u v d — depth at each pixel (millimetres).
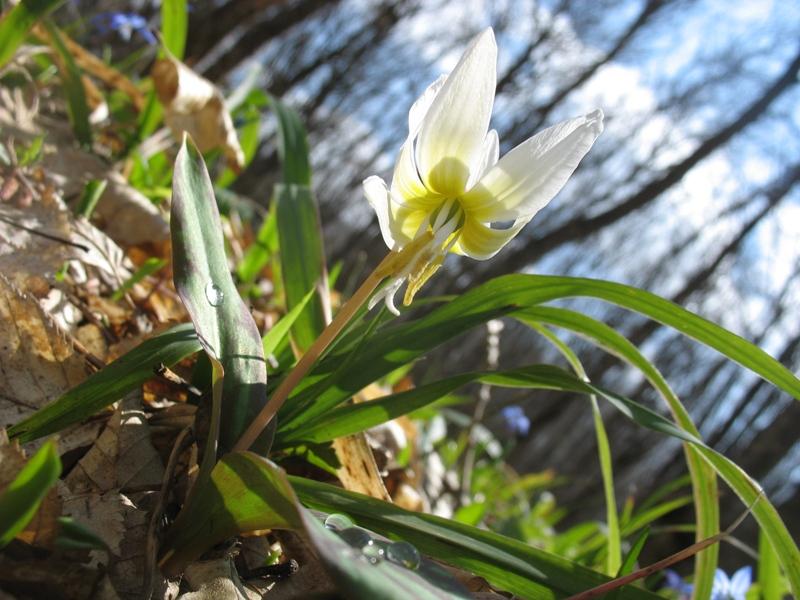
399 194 124
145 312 247
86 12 648
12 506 89
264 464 99
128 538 126
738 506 1395
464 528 136
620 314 2059
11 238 205
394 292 122
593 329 189
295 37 1496
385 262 122
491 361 404
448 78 118
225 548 132
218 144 331
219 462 113
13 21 246
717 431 2070
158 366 140
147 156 376
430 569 100
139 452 145
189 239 134
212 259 138
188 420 162
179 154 138
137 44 699
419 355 169
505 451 560
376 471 177
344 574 83
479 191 122
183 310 268
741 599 269
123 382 137
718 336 163
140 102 429
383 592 84
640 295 166
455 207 123
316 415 166
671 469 1939
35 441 143
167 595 121
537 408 2006
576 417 2113
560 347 209
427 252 121
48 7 247
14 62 339
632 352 188
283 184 245
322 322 209
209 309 133
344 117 1705
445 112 119
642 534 148
